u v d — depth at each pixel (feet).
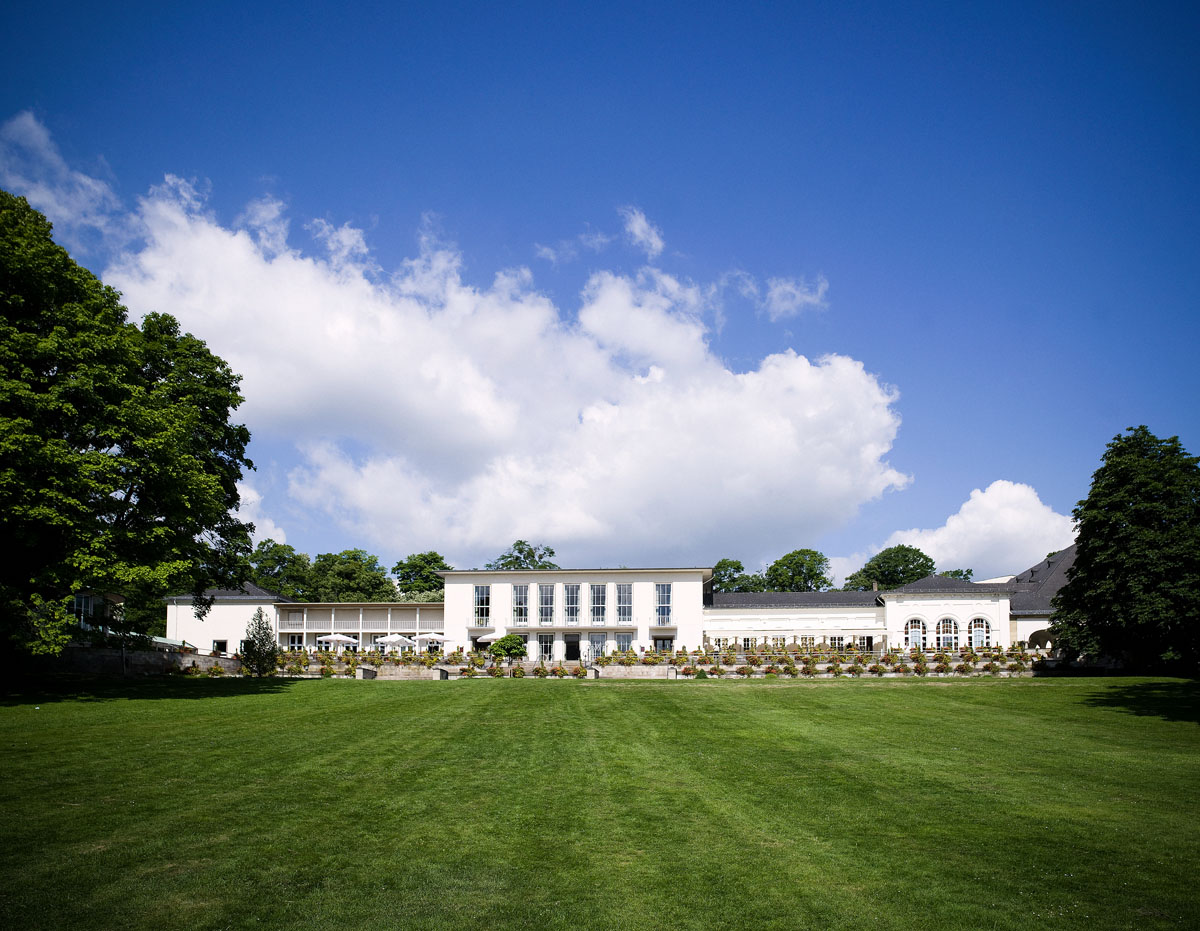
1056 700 96.27
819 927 26.50
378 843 34.55
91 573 82.23
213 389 115.03
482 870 31.50
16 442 74.28
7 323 80.59
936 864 32.99
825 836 37.06
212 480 97.45
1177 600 118.52
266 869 30.66
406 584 303.27
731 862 33.06
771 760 56.59
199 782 44.39
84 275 90.53
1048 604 198.80
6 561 85.25
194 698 86.89
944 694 103.76
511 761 54.39
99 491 83.30
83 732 60.03
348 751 55.77
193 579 103.09
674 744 63.36
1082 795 45.80
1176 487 123.44
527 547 311.06
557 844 35.19
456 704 88.12
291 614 217.77
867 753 59.67
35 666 110.52
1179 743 64.80
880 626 204.03
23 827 34.60
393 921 26.25
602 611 203.51
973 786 48.14
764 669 140.46
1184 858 33.86
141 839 33.63
